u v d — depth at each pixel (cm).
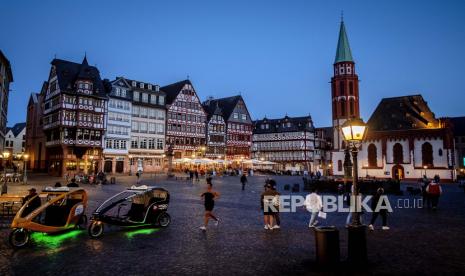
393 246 1074
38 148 6681
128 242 1112
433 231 1319
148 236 1204
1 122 4838
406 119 6588
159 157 6900
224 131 8419
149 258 930
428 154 6053
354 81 7294
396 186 2950
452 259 927
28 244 1051
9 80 5566
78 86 5638
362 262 870
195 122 7694
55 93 5722
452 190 3778
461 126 9281
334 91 7431
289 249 1028
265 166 9988
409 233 1279
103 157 5928
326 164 10725
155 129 6881
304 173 7650
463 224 1475
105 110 5975
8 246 1052
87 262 891
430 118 6412
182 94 7500
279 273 809
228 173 6588
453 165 5841
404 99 6900
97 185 3603
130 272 814
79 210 1271
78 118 5600
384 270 833
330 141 11162
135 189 1359
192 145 7569
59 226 1185
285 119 10188
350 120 957
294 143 9862
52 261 900
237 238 1177
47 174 5894
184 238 1175
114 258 930
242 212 1811
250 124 9100
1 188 2716
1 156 5050
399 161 6319
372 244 1102
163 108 7056
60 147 5594
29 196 1293
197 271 822
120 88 6322
